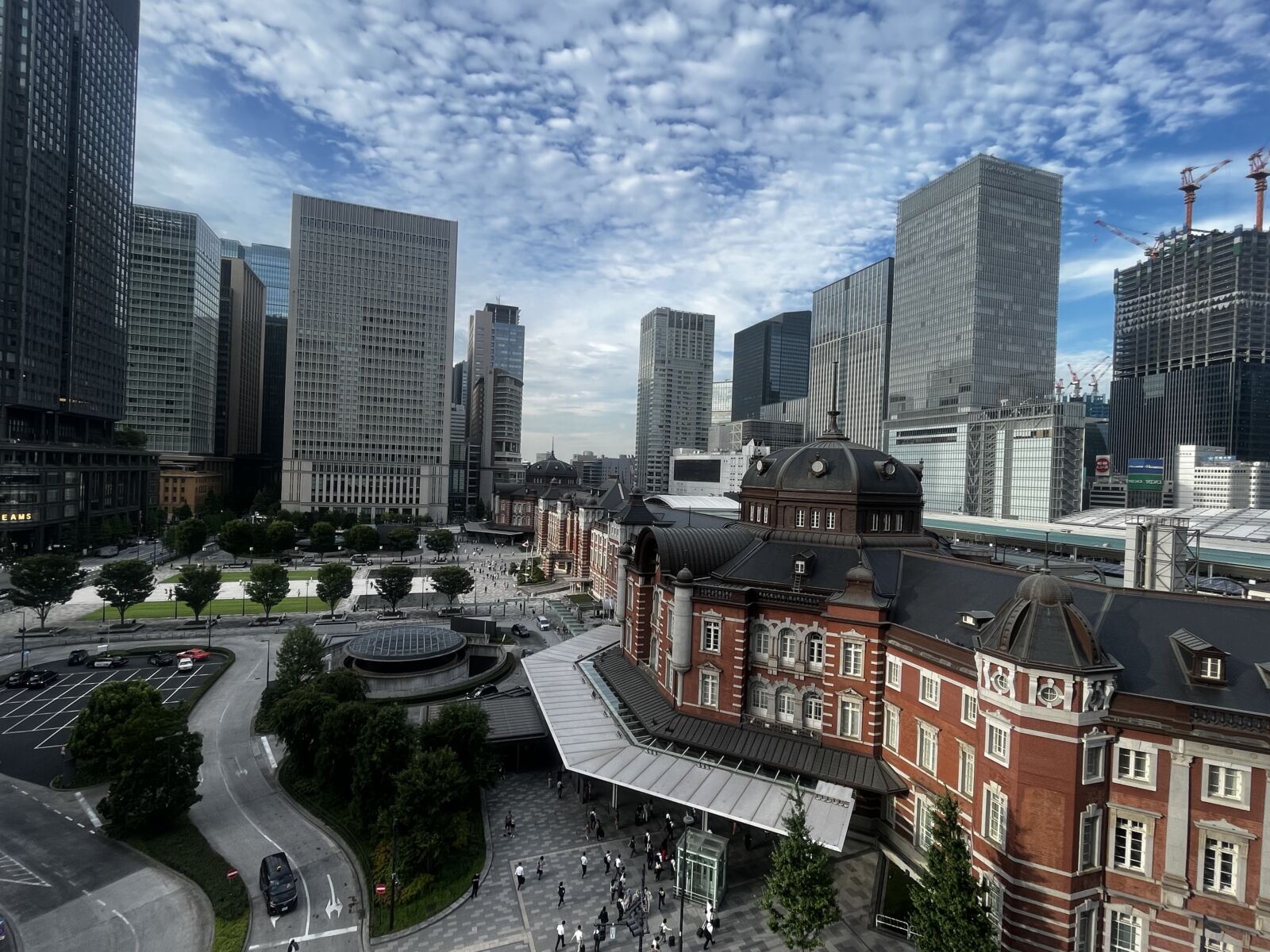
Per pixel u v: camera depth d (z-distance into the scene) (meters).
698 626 58.50
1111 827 35.94
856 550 60.00
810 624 54.28
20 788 58.41
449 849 49.81
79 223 183.50
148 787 51.25
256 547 173.62
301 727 58.81
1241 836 32.75
